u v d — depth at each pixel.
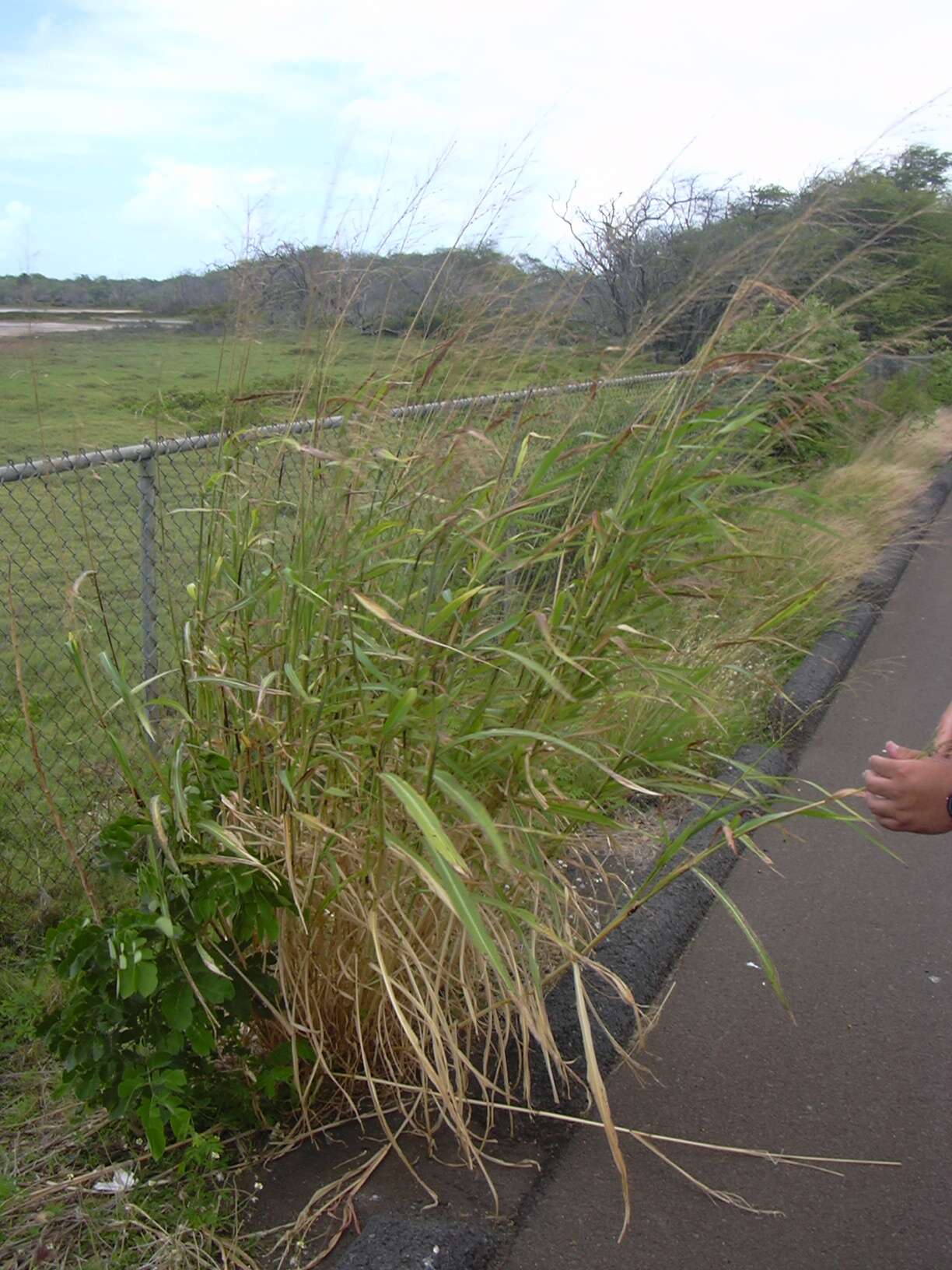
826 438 6.46
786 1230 2.57
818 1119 2.96
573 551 3.10
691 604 3.57
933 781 2.16
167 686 3.55
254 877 2.61
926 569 9.62
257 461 2.97
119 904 3.68
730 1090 3.08
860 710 6.24
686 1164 2.78
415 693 2.35
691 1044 3.30
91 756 4.17
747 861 4.49
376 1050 2.91
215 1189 2.61
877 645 7.56
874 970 3.71
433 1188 2.64
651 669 2.71
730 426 2.80
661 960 3.69
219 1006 2.69
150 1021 2.57
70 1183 2.57
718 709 4.45
